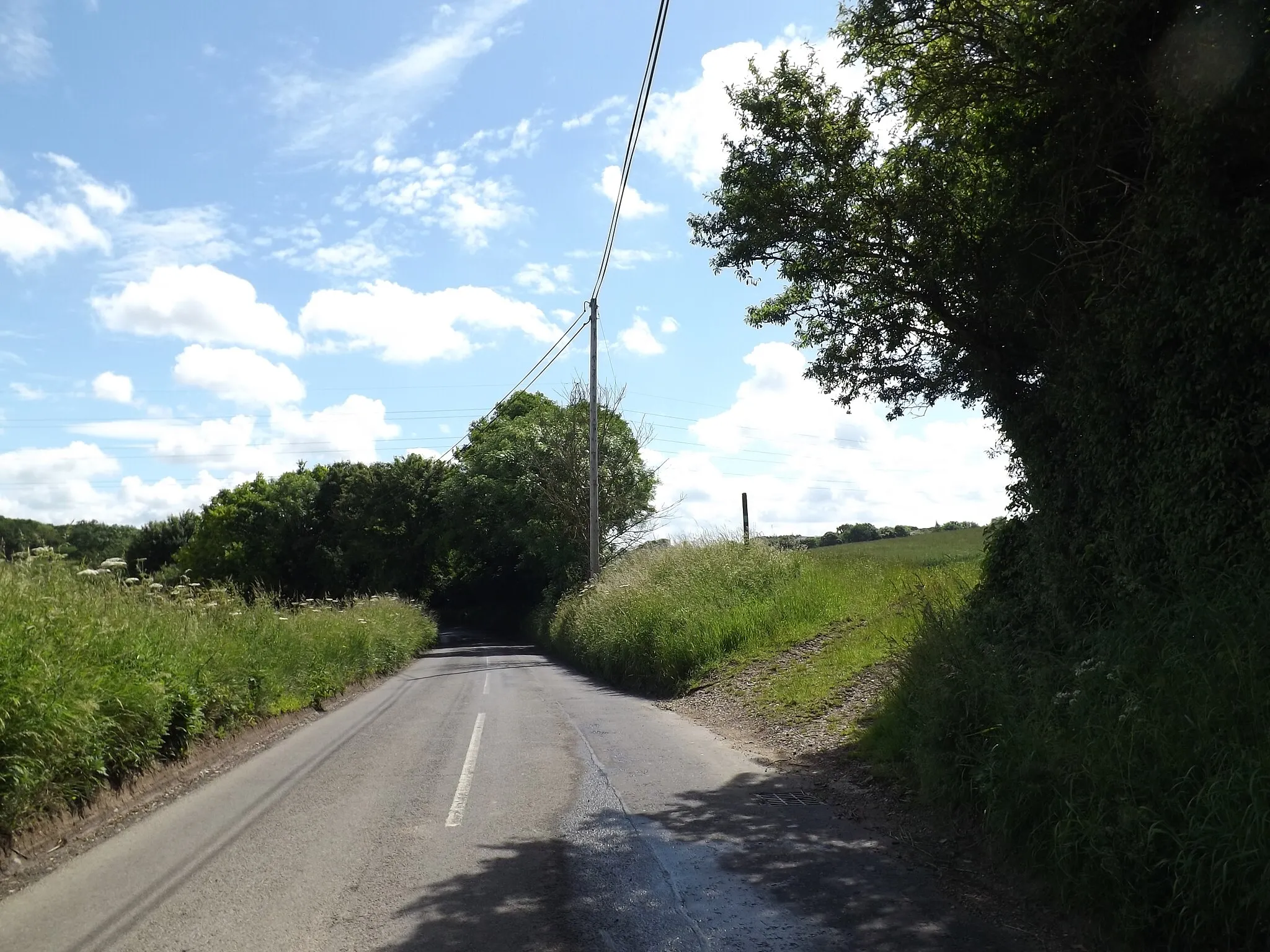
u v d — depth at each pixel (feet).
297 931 16.17
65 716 22.38
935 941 15.34
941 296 30.76
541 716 43.96
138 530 217.97
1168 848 14.28
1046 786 17.70
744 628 56.24
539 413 152.25
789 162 32.01
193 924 16.62
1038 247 26.30
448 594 200.03
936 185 30.01
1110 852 14.70
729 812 24.07
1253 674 15.15
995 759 19.51
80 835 23.09
